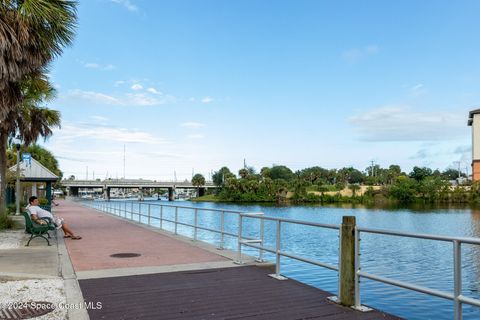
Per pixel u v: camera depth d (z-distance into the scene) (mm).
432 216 74375
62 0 11094
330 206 110875
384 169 181625
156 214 64938
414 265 17109
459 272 5027
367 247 22375
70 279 8453
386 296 11617
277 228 8711
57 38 11328
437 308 10508
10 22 10266
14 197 41688
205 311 6359
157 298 7070
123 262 10391
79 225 22078
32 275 8734
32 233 13773
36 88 19078
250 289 7656
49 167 65875
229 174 142750
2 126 20062
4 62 10000
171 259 10805
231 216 58438
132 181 144125
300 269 13852
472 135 120875
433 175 133750
